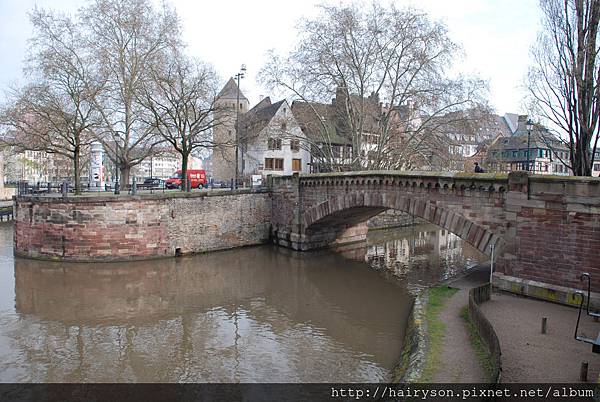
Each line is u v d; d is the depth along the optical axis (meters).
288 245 32.62
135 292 21.61
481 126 37.34
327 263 28.62
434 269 27.56
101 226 25.81
